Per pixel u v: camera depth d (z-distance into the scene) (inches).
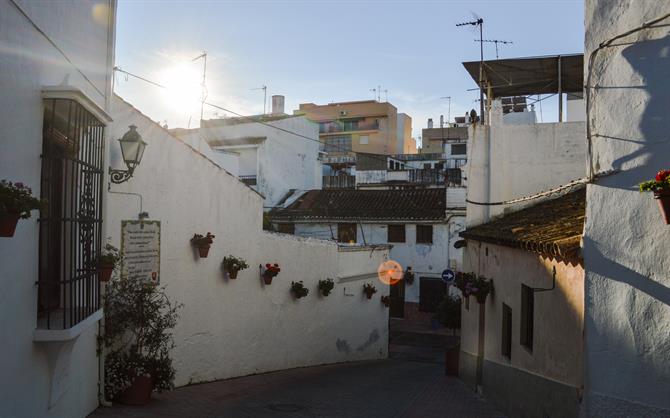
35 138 229.9
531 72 639.1
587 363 250.2
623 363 240.1
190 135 915.4
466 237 567.5
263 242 598.9
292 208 1283.2
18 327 216.2
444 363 873.5
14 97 208.5
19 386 218.2
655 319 231.3
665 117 233.6
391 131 2413.9
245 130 1332.4
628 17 246.1
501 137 597.6
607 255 246.8
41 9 235.1
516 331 410.9
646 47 240.4
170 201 450.9
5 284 203.3
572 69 625.3
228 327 537.0
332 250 751.1
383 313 912.9
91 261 286.2
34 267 232.4
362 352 845.8
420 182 1571.1
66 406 280.8
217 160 956.6
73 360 290.7
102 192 314.7
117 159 394.0
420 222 1181.1
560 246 279.3
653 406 229.9
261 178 1277.1
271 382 532.7
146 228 422.9
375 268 880.9
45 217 252.7
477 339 561.9
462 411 434.3
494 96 723.4
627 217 242.1
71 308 248.4
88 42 307.7
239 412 375.6
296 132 1406.3
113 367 354.3
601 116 253.4
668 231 227.9
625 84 246.2
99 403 339.9
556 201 534.6
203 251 480.4
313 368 682.2
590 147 257.3
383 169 1760.6
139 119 416.2
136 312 360.5
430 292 1185.4
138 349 377.1
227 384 500.1
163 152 442.3
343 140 2442.2
